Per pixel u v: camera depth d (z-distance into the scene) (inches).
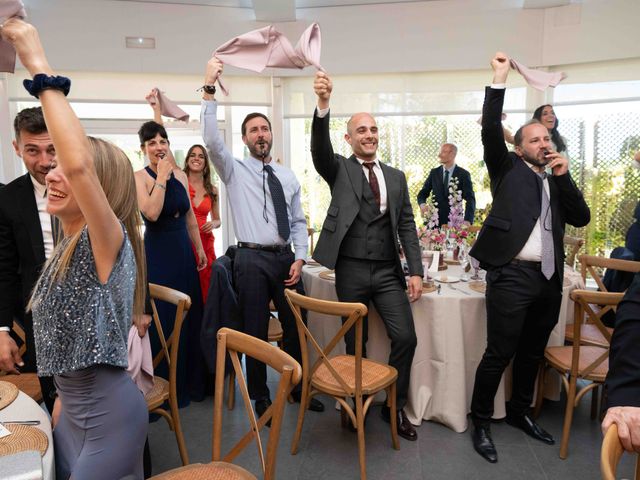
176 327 73.9
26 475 33.3
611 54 173.9
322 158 86.1
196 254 111.4
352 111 195.6
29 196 64.1
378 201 88.3
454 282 102.0
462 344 88.9
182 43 185.8
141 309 45.8
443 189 171.6
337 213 87.4
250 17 188.9
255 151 94.4
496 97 79.0
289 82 196.4
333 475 77.7
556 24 180.1
